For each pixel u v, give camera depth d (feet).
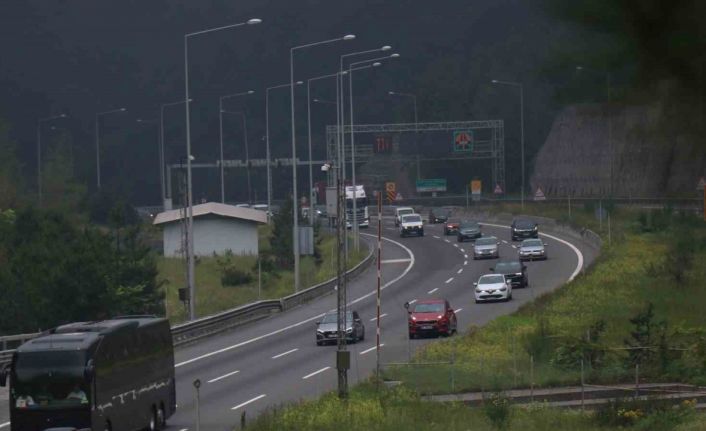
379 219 219.82
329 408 190.08
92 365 166.20
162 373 197.88
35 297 306.35
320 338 310.45
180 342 319.47
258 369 272.31
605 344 252.42
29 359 166.50
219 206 596.29
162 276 495.41
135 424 181.88
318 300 422.41
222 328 352.08
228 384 250.57
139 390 184.85
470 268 481.46
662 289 345.51
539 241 494.59
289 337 333.42
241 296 441.27
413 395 208.74
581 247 516.32
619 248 435.94
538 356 252.62
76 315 307.78
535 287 410.31
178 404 224.53
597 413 189.26
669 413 182.09
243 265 528.22
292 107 435.12
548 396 214.07
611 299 334.85
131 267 349.82
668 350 233.96
